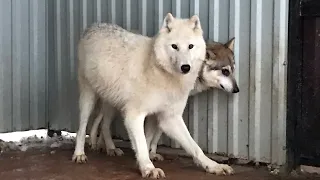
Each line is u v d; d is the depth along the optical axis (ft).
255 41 8.78
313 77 8.29
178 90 8.21
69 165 8.95
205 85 9.02
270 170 8.55
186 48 7.92
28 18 11.70
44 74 11.93
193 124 9.66
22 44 11.65
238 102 9.07
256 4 8.73
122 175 8.13
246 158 9.05
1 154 10.02
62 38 11.56
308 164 8.39
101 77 8.71
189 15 9.61
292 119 8.44
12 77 11.55
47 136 12.05
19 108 11.68
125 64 8.38
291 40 8.37
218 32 9.32
